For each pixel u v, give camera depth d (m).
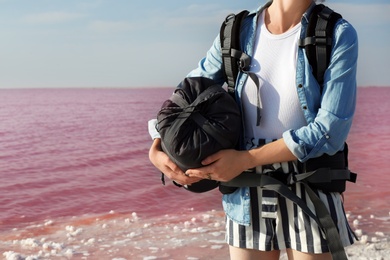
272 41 2.54
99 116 37.22
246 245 2.59
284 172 2.49
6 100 75.50
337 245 2.39
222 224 6.95
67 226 7.38
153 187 10.34
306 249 2.46
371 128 23.33
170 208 8.31
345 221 2.57
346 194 8.68
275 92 2.51
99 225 7.29
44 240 6.59
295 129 2.50
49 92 126.94
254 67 2.56
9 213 8.61
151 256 5.62
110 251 5.87
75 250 5.97
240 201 2.59
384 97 61.56
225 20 2.72
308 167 2.45
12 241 6.54
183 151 2.38
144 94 102.44
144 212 8.16
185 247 5.89
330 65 2.40
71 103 60.94
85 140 21.44
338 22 2.43
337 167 2.48
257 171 2.53
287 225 2.51
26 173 13.41
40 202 9.66
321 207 2.42
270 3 2.64
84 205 9.20
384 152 15.02
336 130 2.36
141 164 14.39
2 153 17.64
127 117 36.28
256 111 2.55
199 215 7.66
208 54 2.81
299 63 2.45
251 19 2.64
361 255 5.24
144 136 22.89
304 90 2.44
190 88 2.51
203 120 2.40
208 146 2.38
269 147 2.42
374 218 7.02
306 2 2.51
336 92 2.37
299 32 2.48
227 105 2.45
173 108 2.44
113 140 21.27
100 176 12.52
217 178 2.44
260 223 2.55
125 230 6.86
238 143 2.60
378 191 8.91
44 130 26.64
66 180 12.14
